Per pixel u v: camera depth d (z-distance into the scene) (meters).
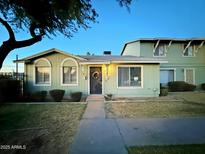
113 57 20.08
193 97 17.06
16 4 7.80
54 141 6.27
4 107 12.69
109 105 13.36
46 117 9.84
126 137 6.50
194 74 24.06
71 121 9.00
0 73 15.88
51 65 17.52
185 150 5.19
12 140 6.41
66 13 8.04
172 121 8.69
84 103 14.24
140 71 17.94
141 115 10.12
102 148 5.54
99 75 17.81
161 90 18.50
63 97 17.23
